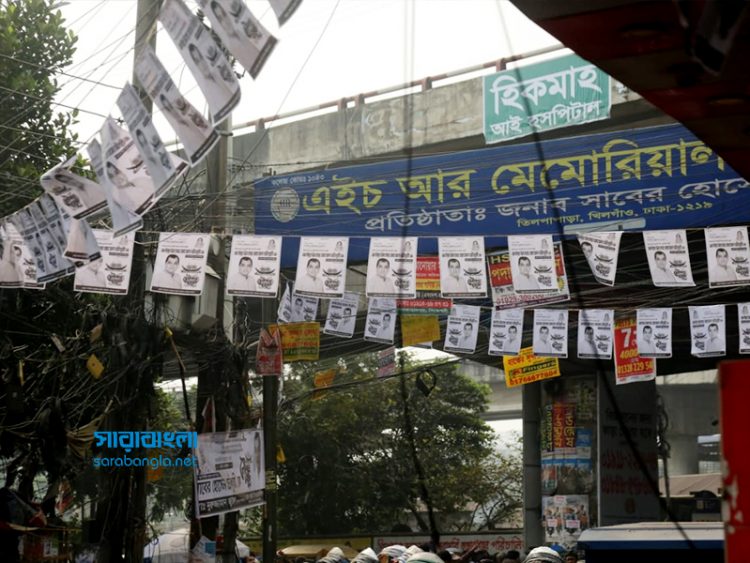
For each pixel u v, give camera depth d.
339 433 26.77
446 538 27.27
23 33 11.61
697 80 3.42
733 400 3.04
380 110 15.72
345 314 12.42
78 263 7.45
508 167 13.73
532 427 20.44
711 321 11.37
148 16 7.44
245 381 12.43
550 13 3.16
